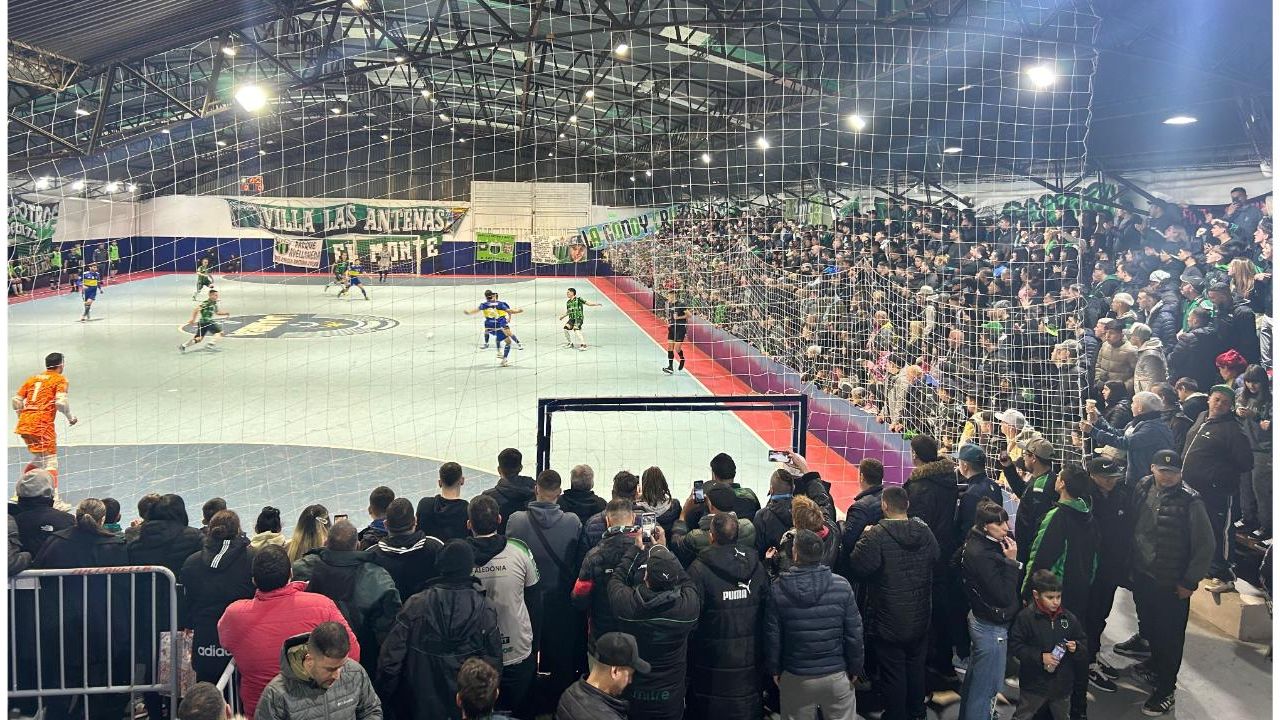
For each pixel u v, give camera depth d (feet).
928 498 19.40
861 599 18.99
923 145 57.93
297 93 104.32
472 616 14.70
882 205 68.90
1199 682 19.84
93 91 80.94
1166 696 18.58
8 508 19.26
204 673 16.47
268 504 32.24
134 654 17.16
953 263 56.34
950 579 19.56
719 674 16.11
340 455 39.09
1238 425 22.21
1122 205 51.26
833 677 15.88
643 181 118.11
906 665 17.57
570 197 130.93
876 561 17.10
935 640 19.94
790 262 70.59
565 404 24.29
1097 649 20.01
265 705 12.62
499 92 113.09
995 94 45.01
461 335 79.87
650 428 44.01
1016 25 40.65
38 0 39.22
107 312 97.71
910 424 39.37
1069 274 47.67
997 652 16.88
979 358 39.73
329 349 70.44
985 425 33.83
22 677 17.16
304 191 148.97
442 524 19.02
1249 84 32.83
